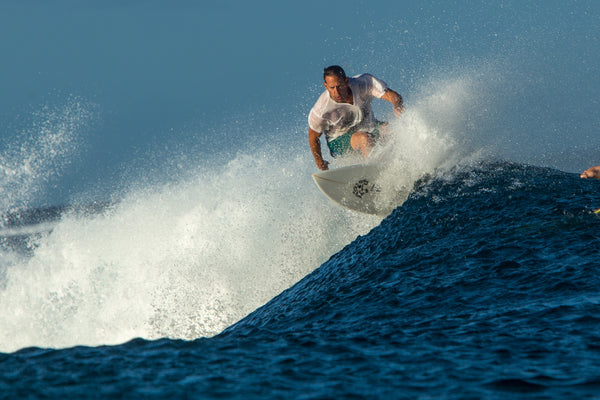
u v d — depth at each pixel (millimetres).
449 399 5672
